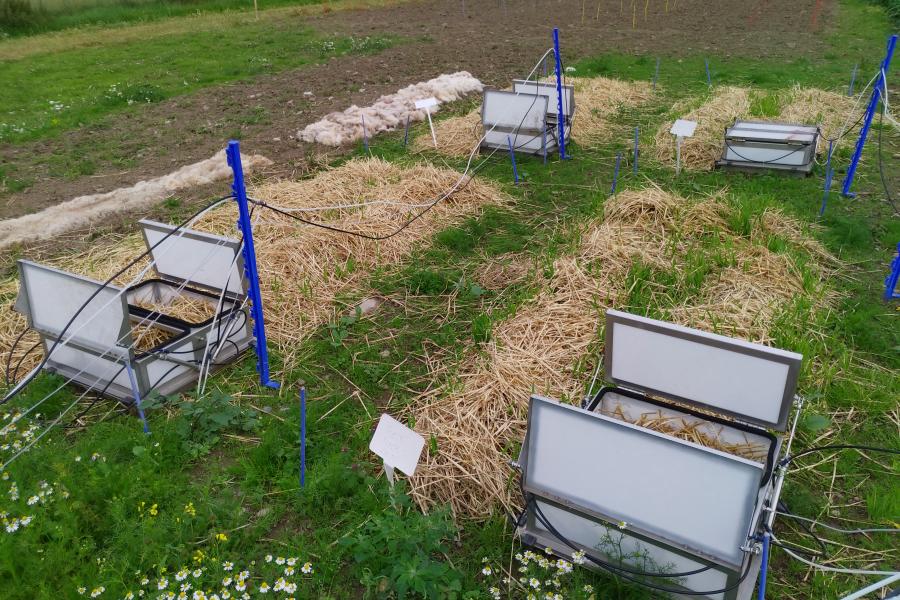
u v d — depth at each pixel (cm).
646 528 288
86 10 2067
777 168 789
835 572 325
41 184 823
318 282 580
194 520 347
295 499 364
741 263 573
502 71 1327
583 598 302
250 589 319
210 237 475
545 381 441
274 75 1328
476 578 327
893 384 444
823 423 396
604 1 2158
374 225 659
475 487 371
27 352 475
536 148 866
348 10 2156
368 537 325
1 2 1859
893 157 841
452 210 713
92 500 355
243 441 412
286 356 491
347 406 441
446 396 437
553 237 646
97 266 606
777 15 1838
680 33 1669
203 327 452
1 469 362
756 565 306
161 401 429
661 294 535
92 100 1162
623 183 773
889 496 358
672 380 343
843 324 505
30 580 310
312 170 830
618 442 279
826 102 1035
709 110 991
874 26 1620
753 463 254
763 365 313
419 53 1490
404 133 973
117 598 306
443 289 574
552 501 308
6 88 1255
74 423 425
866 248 627
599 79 1214
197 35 1734
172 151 929
